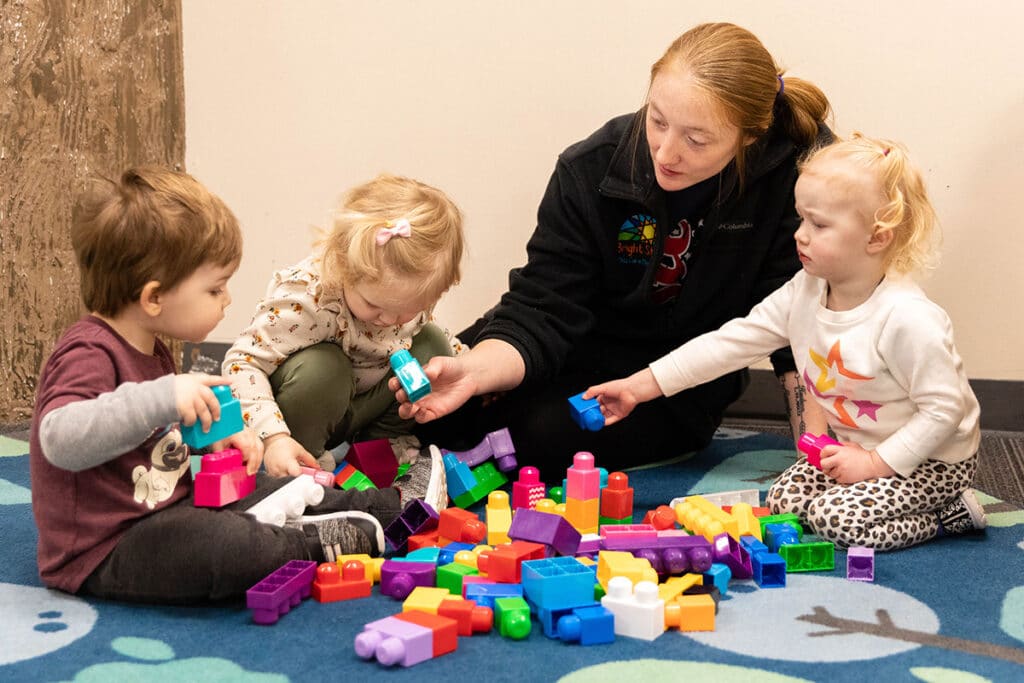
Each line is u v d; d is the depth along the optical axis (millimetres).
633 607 1039
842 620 1094
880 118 1979
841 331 1385
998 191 1950
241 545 1091
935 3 1920
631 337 1754
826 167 1337
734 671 965
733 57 1391
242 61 2236
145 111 2154
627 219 1656
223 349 2324
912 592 1177
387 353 1613
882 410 1391
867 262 1351
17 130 1912
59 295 1993
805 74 1991
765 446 1893
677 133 1389
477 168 2160
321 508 1275
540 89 2102
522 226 2160
